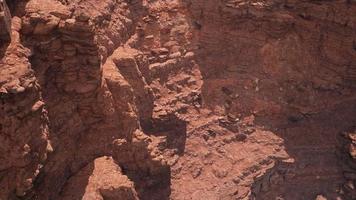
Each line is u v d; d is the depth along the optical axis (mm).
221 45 35750
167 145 30781
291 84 34906
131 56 27422
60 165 20859
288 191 32250
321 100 34531
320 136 33875
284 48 34844
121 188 21766
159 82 32344
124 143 24188
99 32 26438
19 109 16891
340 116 34219
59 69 20531
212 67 35562
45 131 18750
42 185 19500
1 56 17109
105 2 28406
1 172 17016
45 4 19703
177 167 30328
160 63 32750
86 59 20766
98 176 22078
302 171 32562
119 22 29594
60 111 20859
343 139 32969
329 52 33969
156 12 33500
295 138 33938
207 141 32875
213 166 31609
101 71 21906
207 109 34156
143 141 24672
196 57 35250
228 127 34000
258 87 35031
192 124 32844
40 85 19672
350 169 32094
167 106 31688
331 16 32781
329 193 32000
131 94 24656
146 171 25812
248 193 30609
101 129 23281
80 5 25688
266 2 33781
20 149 17141
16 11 19062
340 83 34188
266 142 33594
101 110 22625
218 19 35281
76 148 22438
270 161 32562
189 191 29234
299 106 34281
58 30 19656
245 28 35219
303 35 34312
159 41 33344
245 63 35594
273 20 34156
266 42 35125
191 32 35125
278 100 34656
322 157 33188
